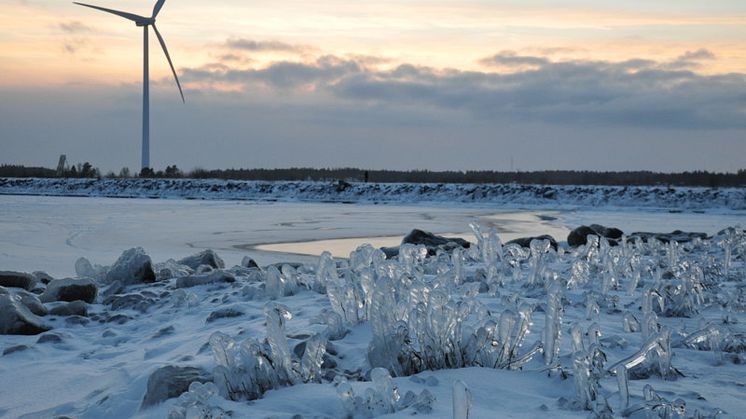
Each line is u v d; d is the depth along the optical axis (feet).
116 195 198.39
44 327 27.91
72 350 24.82
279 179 263.49
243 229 85.56
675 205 147.02
